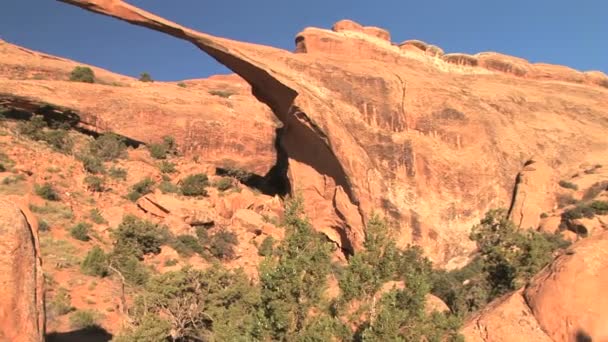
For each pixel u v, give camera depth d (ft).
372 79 134.21
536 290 39.63
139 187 130.62
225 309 62.03
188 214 119.96
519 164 139.64
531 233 79.77
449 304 82.12
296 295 36.63
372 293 37.81
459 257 123.34
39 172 118.93
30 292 25.61
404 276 41.24
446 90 141.90
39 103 153.28
